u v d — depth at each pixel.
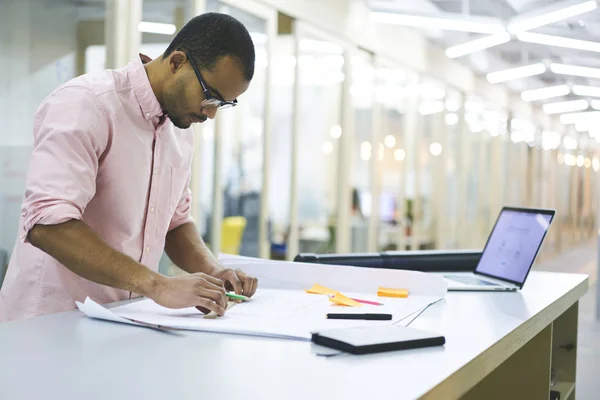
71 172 1.35
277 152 5.42
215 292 1.22
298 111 5.56
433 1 6.88
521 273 1.83
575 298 1.95
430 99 8.96
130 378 0.84
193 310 1.31
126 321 1.17
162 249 1.68
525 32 7.25
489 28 6.93
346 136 6.42
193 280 1.24
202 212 4.43
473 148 11.02
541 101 13.89
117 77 1.51
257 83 4.95
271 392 0.79
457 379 0.92
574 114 15.96
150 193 1.60
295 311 1.33
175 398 0.76
